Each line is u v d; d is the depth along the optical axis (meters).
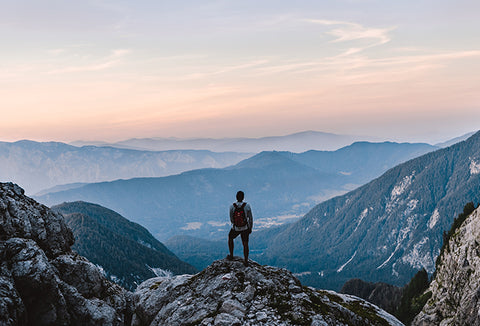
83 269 17.94
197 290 17.11
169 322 15.79
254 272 17.14
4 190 17.59
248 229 17.73
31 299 14.88
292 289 16.59
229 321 14.37
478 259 89.75
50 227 18.27
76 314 16.12
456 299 92.50
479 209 105.38
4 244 15.10
